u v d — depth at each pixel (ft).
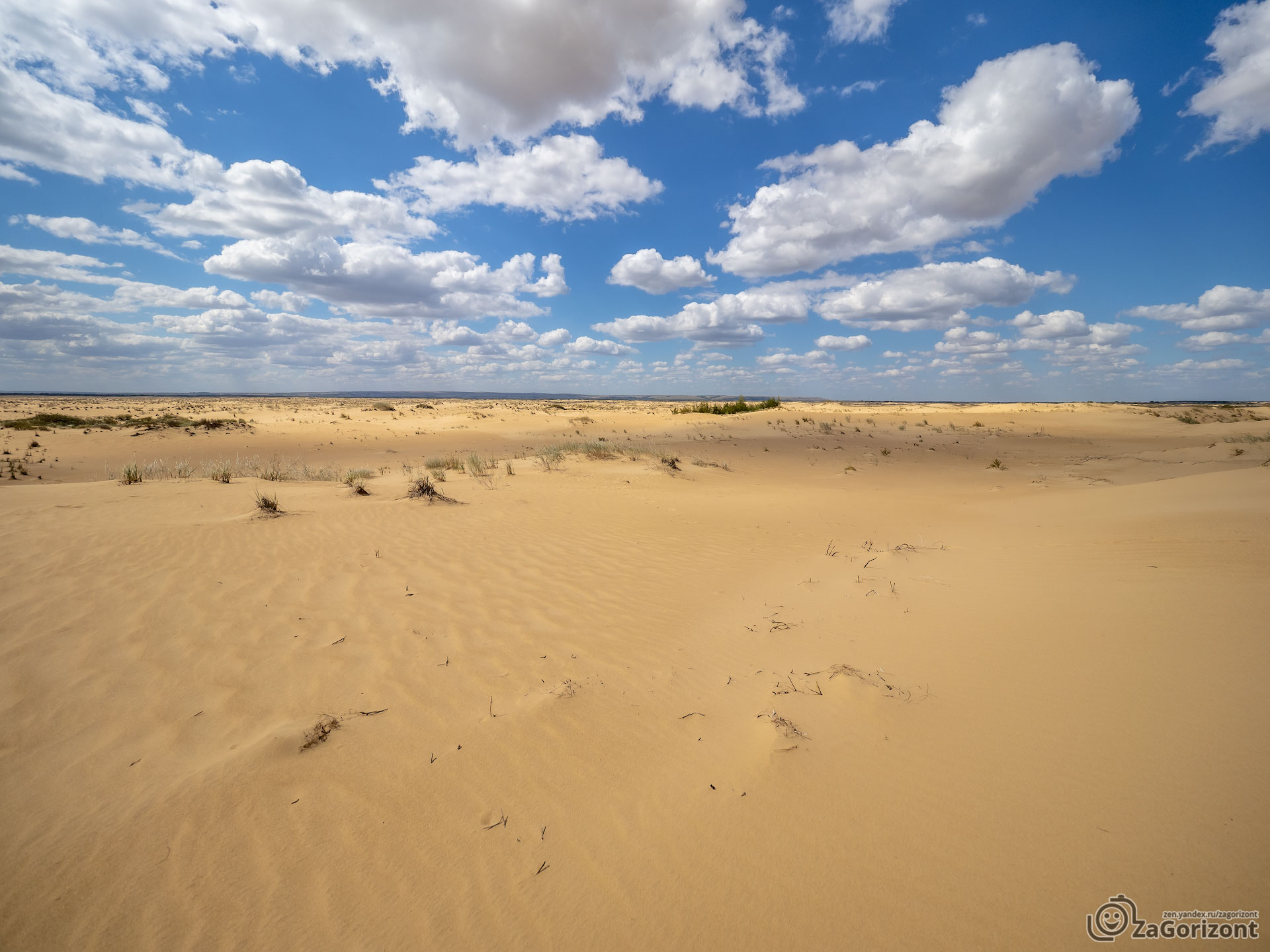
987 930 6.19
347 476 41.45
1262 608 12.13
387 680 12.41
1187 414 119.34
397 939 6.65
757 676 12.50
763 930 6.51
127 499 32.45
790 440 82.74
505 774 9.35
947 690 11.04
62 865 7.48
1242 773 7.70
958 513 31.30
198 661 13.00
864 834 7.68
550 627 15.53
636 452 58.54
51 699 11.30
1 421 100.78
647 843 7.87
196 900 7.11
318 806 8.59
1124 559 17.21
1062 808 7.67
